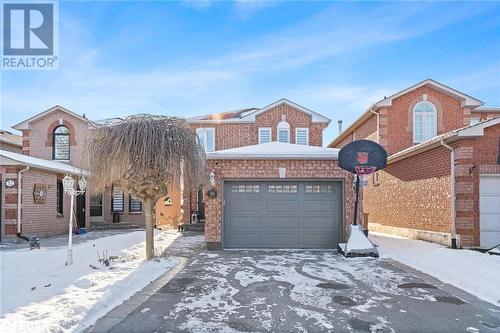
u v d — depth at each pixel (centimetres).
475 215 1211
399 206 1706
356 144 1184
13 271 787
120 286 718
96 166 967
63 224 1823
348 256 1115
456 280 815
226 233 1291
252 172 1287
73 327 520
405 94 1939
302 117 2211
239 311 607
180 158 987
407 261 1038
